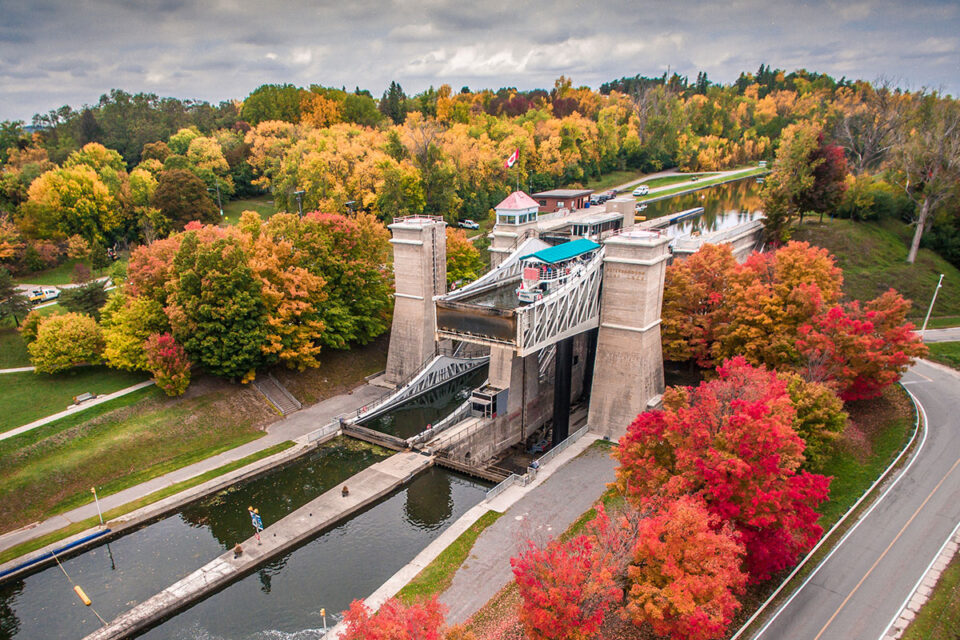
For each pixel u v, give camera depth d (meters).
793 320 59.28
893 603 35.12
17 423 57.34
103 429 58.06
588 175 182.88
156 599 40.75
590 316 62.50
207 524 50.53
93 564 45.31
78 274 88.00
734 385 41.22
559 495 49.69
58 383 64.62
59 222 102.88
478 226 134.62
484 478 56.59
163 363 62.16
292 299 70.69
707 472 34.22
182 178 107.44
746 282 63.47
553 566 31.06
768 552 34.12
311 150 129.00
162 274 68.44
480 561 41.66
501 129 172.62
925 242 99.56
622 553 33.12
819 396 46.19
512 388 67.94
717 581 29.28
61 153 144.38
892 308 57.12
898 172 105.69
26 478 51.16
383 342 86.38
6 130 159.50
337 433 65.00
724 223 130.38
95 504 50.94
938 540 40.19
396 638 26.19
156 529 49.53
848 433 54.22
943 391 62.22
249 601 41.62
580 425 71.31
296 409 69.62
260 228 78.94
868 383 55.03
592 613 30.19
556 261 62.03
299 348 70.75
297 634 38.34
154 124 179.62
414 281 74.81
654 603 30.34
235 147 156.75
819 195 99.06
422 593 38.88
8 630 39.03
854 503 44.50
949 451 50.72
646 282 57.78
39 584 43.16
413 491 56.12
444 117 190.62
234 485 55.56
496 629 34.84
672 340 66.12
